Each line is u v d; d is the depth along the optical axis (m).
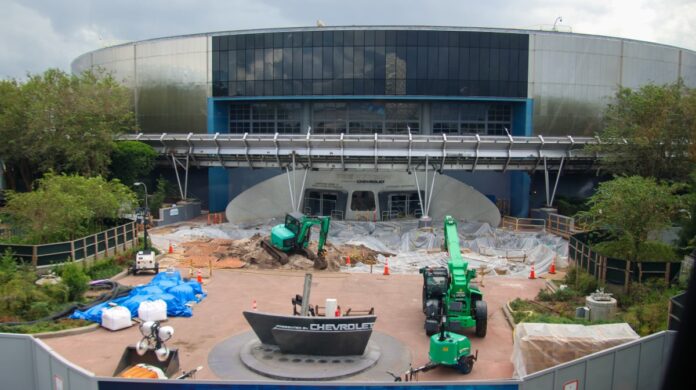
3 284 24.94
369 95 60.03
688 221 30.41
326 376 18.47
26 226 33.59
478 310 22.42
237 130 66.44
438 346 18.75
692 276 10.89
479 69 59.88
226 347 21.52
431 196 47.81
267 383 14.18
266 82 61.88
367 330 19.81
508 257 37.75
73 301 25.88
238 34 62.34
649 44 65.44
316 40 60.44
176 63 64.94
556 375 15.27
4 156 50.56
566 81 61.69
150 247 37.50
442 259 36.75
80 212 32.81
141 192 53.06
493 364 20.03
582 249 30.12
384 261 37.28
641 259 28.31
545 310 25.55
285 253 35.66
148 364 18.25
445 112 63.06
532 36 60.47
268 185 50.94
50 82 49.59
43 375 16.45
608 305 23.28
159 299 25.45
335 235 44.19
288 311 26.36
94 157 49.00
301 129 64.25
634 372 16.61
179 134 60.84
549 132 61.78
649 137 42.53
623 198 27.98
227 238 44.69
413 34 59.34
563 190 62.16
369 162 50.31
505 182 61.91
